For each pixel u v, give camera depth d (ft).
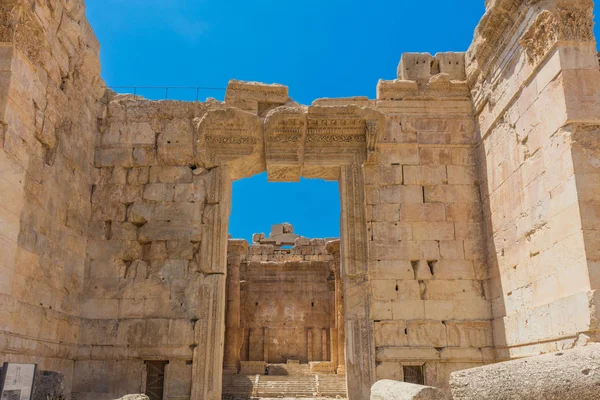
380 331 47.93
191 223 50.39
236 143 51.70
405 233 50.60
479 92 51.96
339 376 84.53
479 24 48.42
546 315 38.58
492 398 20.61
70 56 46.83
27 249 39.04
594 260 34.32
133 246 50.24
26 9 37.70
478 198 51.80
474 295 49.19
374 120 50.83
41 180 41.37
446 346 47.60
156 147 52.65
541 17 39.14
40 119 41.09
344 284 49.32
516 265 44.14
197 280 48.96
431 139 53.16
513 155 44.86
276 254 110.11
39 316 40.60
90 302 48.73
